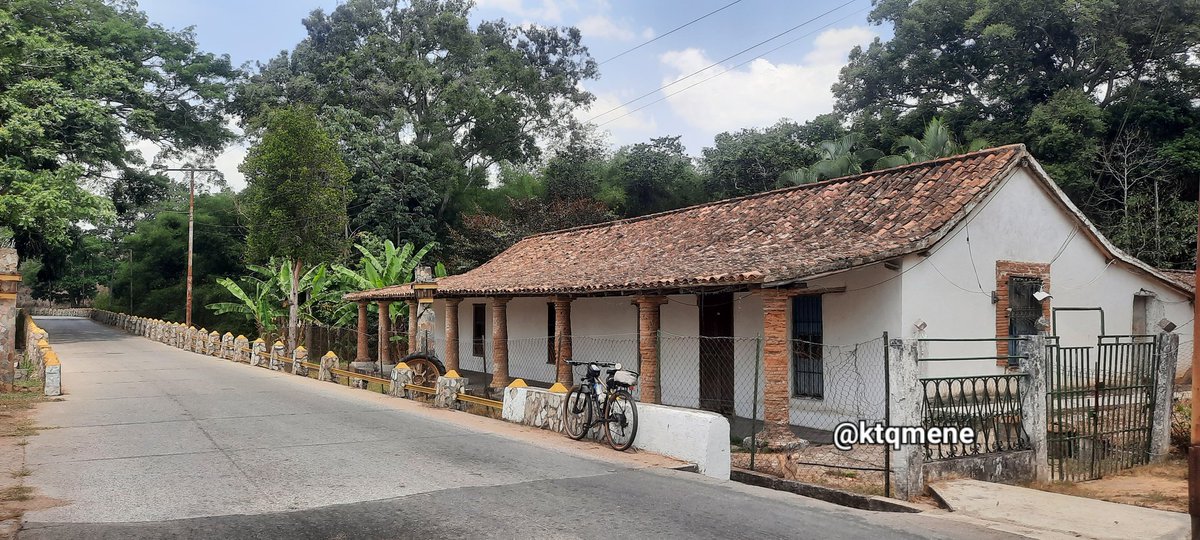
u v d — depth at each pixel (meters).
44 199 27.20
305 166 26.84
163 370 20.97
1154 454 10.21
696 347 15.18
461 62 43.56
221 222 45.69
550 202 36.06
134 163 37.50
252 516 5.98
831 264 10.89
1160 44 30.41
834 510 6.53
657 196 39.78
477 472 7.79
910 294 11.56
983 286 12.52
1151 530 6.18
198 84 40.28
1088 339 14.01
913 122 34.47
